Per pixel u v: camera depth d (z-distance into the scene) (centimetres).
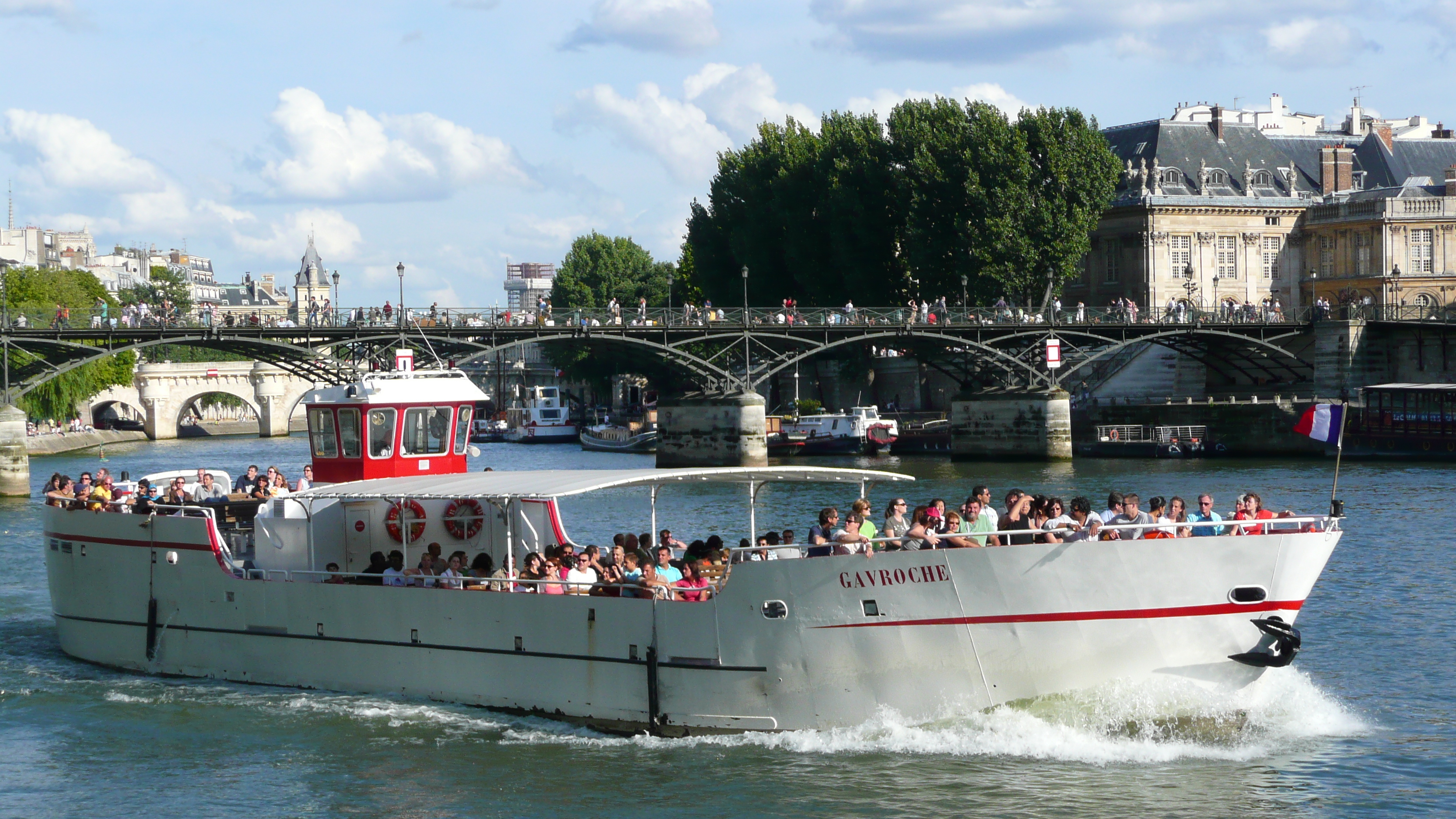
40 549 4428
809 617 1934
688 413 8156
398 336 6925
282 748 2109
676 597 2014
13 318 6794
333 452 2764
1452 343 8362
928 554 1886
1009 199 8806
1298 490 5672
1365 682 2448
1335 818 1769
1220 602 1878
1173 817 1759
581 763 1973
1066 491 5881
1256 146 11838
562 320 7625
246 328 6625
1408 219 10819
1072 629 1880
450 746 2066
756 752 1962
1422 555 3812
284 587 2375
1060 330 8306
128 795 1970
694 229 10762
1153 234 11069
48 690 2461
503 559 2398
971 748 1909
